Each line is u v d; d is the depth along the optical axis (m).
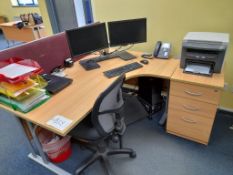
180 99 1.79
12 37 5.17
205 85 1.58
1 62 1.49
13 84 1.37
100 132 1.36
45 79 1.70
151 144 1.98
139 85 2.47
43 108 1.42
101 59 2.20
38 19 4.65
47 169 1.80
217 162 1.75
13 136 2.24
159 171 1.70
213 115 1.70
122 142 1.95
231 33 1.93
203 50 1.68
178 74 1.77
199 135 1.89
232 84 2.14
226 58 2.04
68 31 1.86
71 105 1.43
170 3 2.09
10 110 1.42
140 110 2.37
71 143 2.00
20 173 1.79
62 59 2.07
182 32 2.18
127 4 2.35
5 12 7.46
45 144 1.70
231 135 2.03
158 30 2.31
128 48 2.58
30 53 1.73
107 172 1.63
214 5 1.88
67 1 3.29
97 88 1.64
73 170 1.76
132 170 1.72
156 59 2.15
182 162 1.77
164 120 2.20
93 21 2.78
